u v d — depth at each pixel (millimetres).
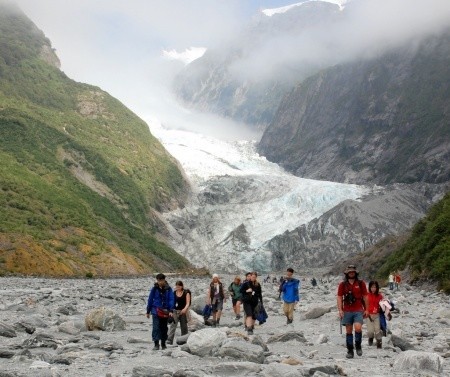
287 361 14508
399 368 14375
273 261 198875
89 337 21016
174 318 19656
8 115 162375
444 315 29281
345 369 14102
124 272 105375
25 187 120312
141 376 12359
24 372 12305
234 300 29625
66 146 170875
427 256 58812
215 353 16094
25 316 28250
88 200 144500
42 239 99188
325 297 51000
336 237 199875
